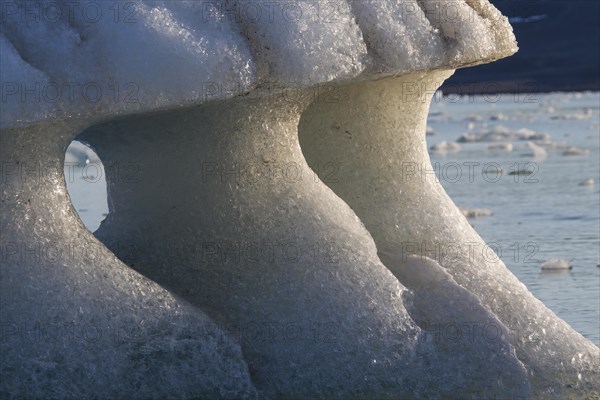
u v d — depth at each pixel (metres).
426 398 12.59
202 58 11.62
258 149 13.23
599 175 38.81
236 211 13.10
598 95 125.19
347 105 14.16
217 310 12.72
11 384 11.77
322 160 14.34
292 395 12.45
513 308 13.51
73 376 11.80
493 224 28.27
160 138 13.20
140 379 11.98
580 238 25.70
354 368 12.43
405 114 14.20
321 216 13.10
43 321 11.77
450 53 12.75
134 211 13.49
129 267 12.43
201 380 12.18
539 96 125.19
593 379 13.29
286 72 11.93
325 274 12.70
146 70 11.51
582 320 17.58
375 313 12.57
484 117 84.88
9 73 11.17
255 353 12.52
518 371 12.74
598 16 168.75
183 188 13.26
